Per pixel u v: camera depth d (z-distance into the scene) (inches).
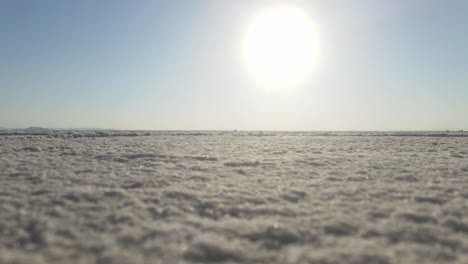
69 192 462.3
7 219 344.5
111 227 333.1
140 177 596.1
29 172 622.5
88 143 1376.7
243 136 2524.6
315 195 484.4
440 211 394.0
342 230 334.6
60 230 319.0
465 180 586.6
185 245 287.6
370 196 478.9
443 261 262.4
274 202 446.0
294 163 816.3
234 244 292.4
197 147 1286.9
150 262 253.9
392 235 320.2
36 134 2060.8
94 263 251.9
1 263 244.8
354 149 1222.3
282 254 277.1
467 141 1615.4
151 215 378.3
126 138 1855.3
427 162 817.5
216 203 432.8
